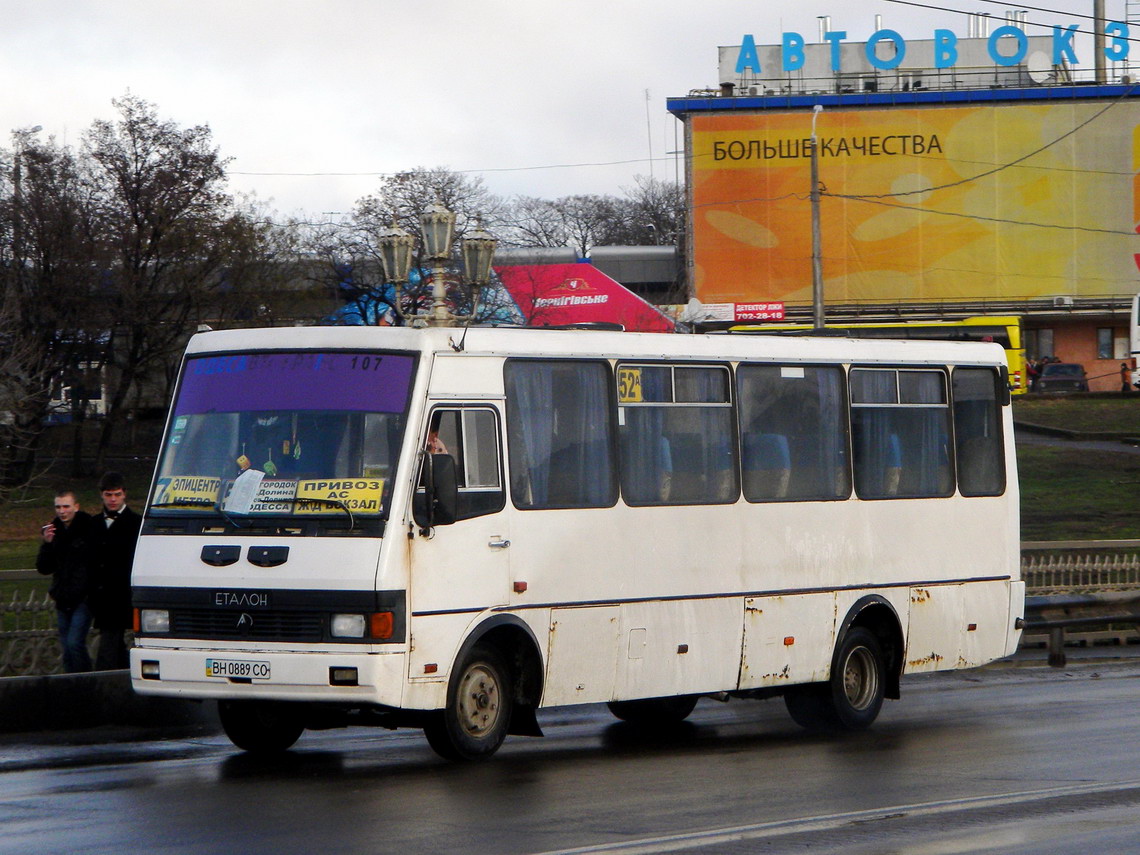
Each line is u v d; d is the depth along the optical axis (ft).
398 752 41.01
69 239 164.35
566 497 39.91
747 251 278.87
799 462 46.32
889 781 35.86
